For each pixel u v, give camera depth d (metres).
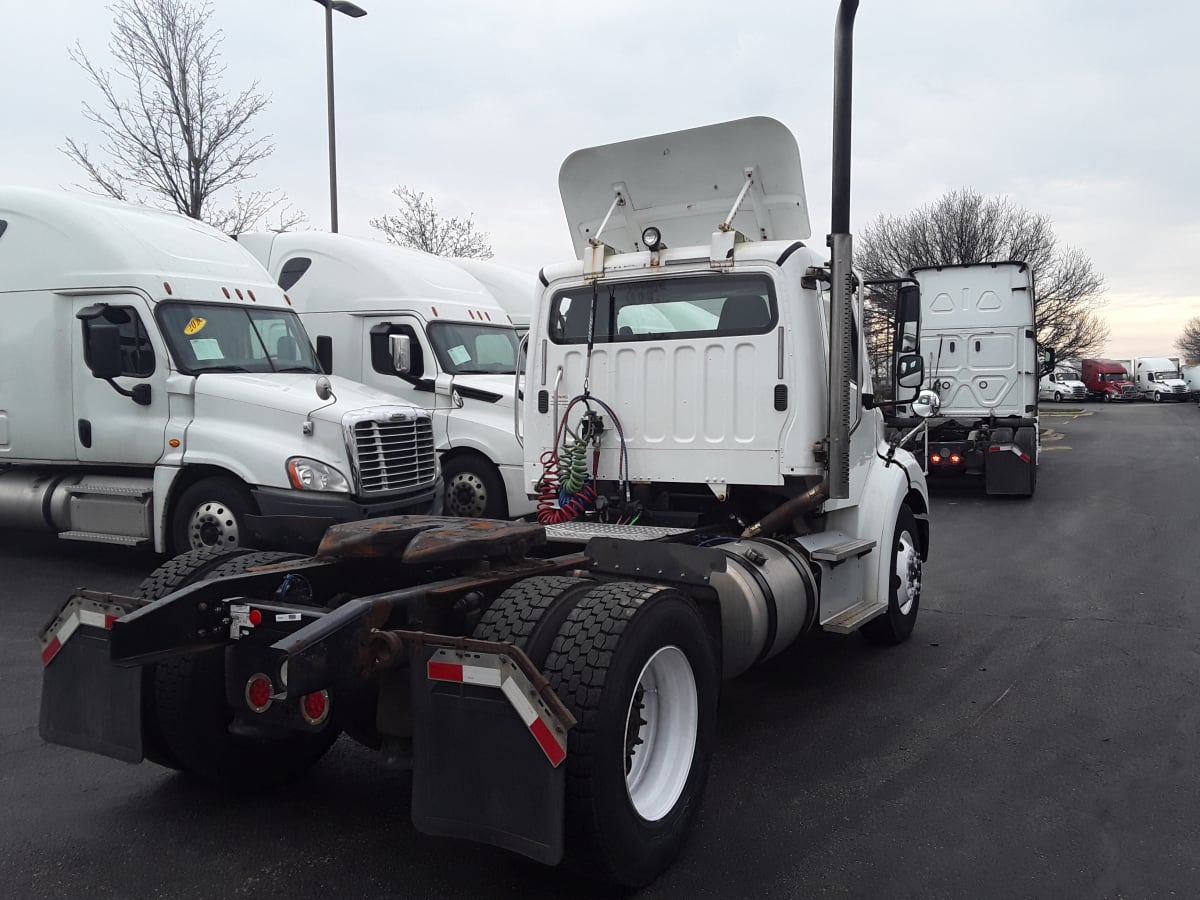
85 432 8.54
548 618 3.30
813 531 5.67
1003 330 15.41
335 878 3.45
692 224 5.77
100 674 3.72
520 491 9.99
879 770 4.46
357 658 3.13
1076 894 3.36
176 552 8.26
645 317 5.50
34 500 8.77
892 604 6.37
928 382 15.74
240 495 7.95
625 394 5.52
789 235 5.57
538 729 2.95
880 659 6.29
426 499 8.84
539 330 5.83
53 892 3.33
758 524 5.16
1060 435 29.22
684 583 4.00
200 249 9.20
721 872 3.51
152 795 4.17
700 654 3.74
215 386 8.19
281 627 3.48
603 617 3.27
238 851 3.65
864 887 3.40
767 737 4.89
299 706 3.47
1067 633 6.91
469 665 3.05
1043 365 18.22
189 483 8.33
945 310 15.68
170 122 15.26
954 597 8.15
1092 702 5.41
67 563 9.27
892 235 39.44
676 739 3.67
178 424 8.18
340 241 11.23
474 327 11.27
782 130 5.27
